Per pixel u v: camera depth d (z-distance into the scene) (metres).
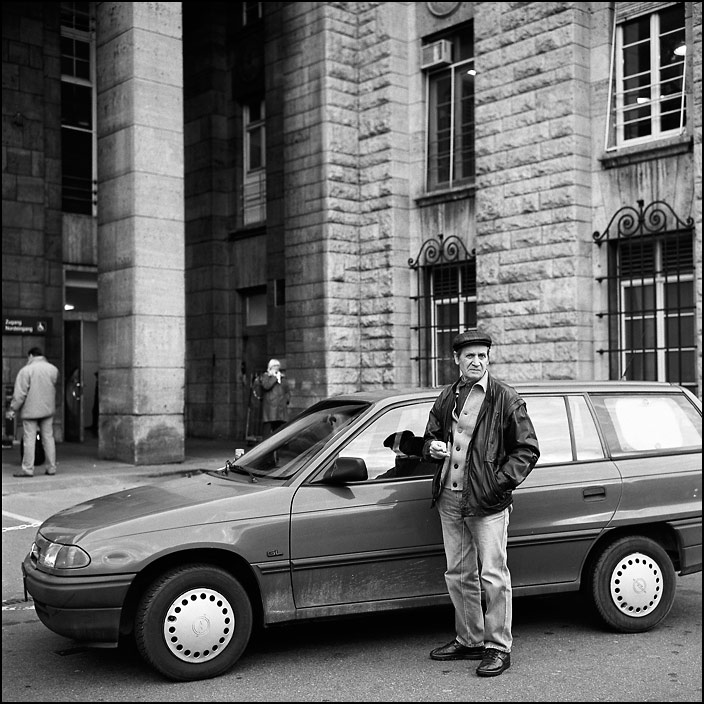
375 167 16.62
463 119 15.86
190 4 20.72
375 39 16.69
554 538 5.76
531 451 5.11
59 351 19.02
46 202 18.88
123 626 5.05
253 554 5.13
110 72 14.84
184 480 6.11
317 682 4.98
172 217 14.66
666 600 6.00
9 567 7.84
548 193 13.62
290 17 17.28
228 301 20.14
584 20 13.53
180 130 14.80
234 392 20.02
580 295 13.23
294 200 17.12
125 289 14.42
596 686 4.89
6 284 18.19
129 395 14.30
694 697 4.71
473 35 15.55
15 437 18.06
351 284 16.77
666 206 12.45
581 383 6.30
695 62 12.03
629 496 5.98
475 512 5.09
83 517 5.37
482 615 5.54
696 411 6.50
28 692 4.88
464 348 5.27
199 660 5.03
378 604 5.42
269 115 18.55
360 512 5.39
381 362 16.41
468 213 15.48
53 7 19.05
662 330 12.59
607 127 13.30
